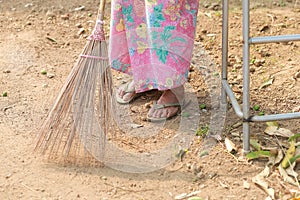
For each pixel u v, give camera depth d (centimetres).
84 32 865
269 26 859
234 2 948
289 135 616
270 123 632
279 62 764
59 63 781
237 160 587
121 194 544
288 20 877
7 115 666
